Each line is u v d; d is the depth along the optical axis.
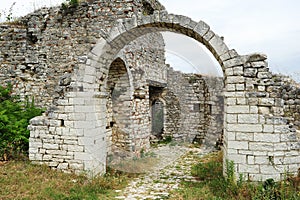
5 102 9.94
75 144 7.02
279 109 6.14
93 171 7.02
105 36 7.00
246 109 6.15
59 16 11.64
